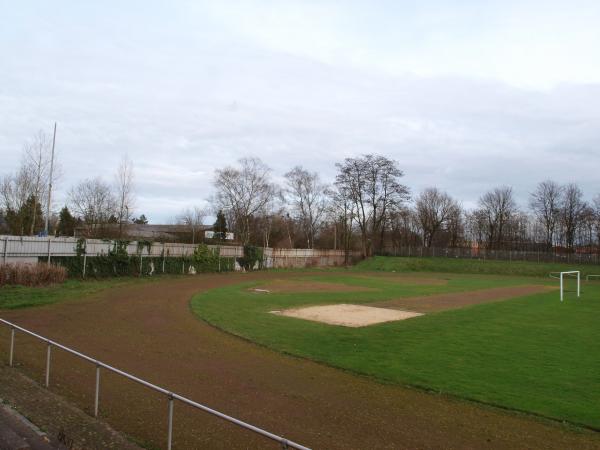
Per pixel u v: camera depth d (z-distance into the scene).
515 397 9.52
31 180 40.09
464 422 8.21
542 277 60.53
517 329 17.62
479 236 94.38
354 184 77.69
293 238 88.69
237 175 74.44
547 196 84.81
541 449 7.15
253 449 6.86
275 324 17.83
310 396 9.52
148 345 14.00
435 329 17.25
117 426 7.55
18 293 23.52
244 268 55.25
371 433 7.62
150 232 82.62
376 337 15.55
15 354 12.08
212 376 10.84
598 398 9.53
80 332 15.63
